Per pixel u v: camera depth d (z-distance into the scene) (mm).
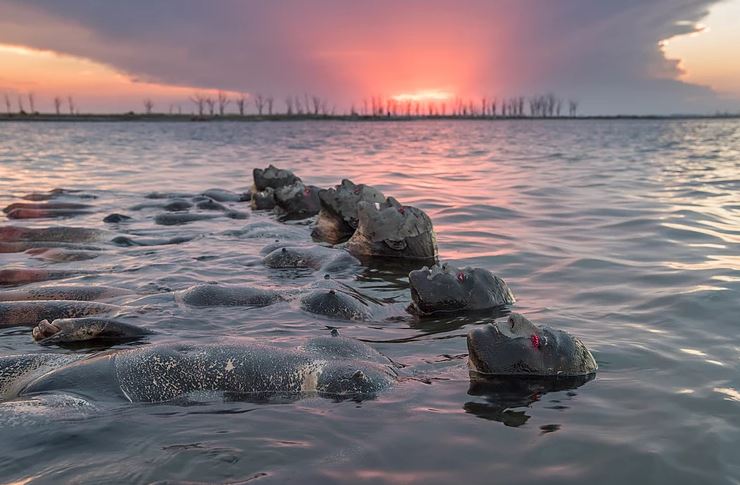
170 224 2182
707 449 690
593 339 1052
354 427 747
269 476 629
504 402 822
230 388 856
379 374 881
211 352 898
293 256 1607
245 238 1928
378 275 1522
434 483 624
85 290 1297
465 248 1783
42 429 727
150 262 1617
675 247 1720
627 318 1157
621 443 706
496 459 673
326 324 1153
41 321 1079
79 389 820
